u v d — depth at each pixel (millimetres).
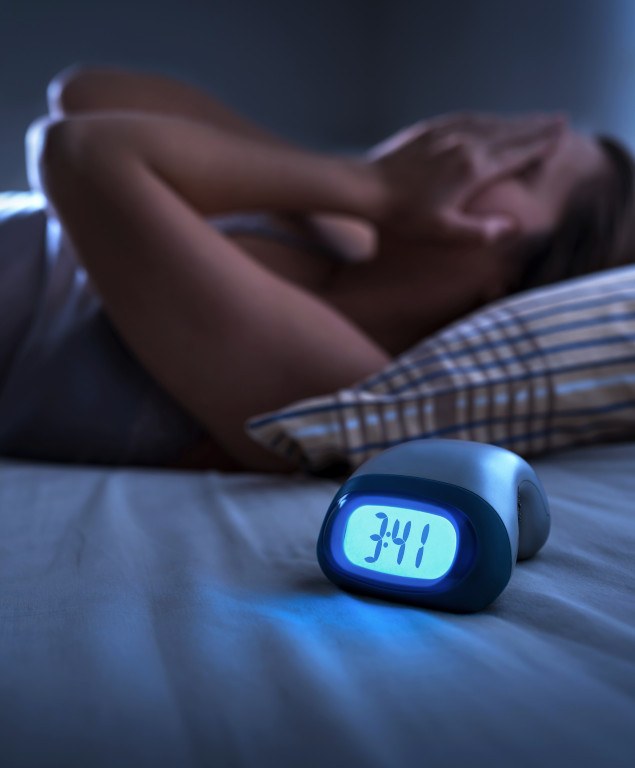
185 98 1168
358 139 3184
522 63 2268
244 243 943
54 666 381
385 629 412
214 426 739
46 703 356
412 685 364
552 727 339
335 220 1047
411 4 2859
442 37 2689
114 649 393
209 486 681
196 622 418
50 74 2893
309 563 498
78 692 363
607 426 701
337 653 390
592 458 687
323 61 3164
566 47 2053
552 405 685
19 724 345
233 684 366
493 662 379
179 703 355
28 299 918
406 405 677
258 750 331
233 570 487
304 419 670
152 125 779
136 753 331
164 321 713
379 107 3127
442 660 382
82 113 1109
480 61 2490
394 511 453
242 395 722
